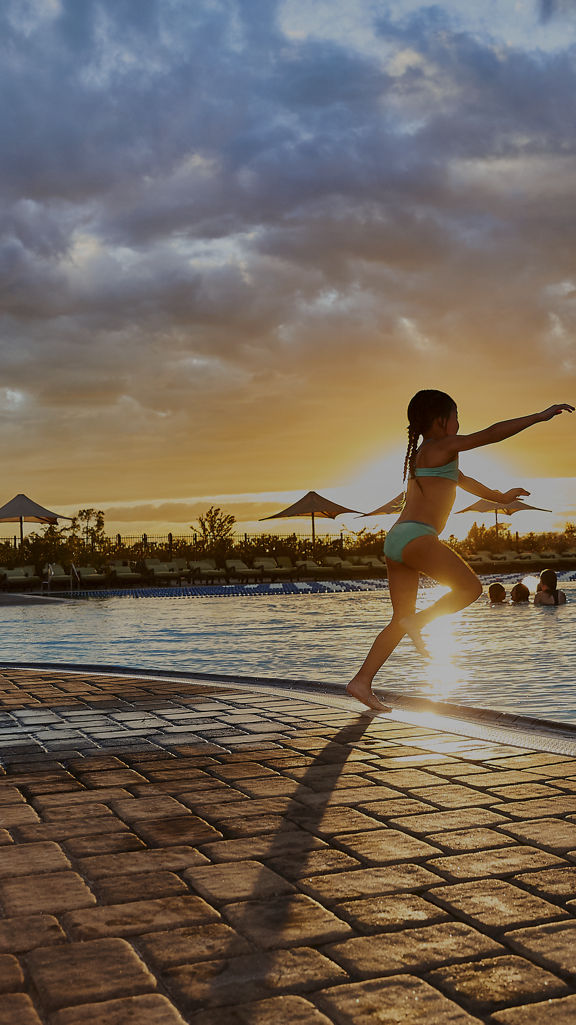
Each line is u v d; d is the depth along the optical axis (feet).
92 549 89.10
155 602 61.93
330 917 7.04
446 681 22.90
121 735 14.51
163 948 6.52
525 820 9.48
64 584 81.41
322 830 9.29
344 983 5.96
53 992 5.85
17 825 9.67
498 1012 5.57
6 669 24.76
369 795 10.61
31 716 16.44
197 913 7.16
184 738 14.17
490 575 90.89
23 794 10.97
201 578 88.74
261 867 8.21
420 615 13.85
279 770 11.95
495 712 16.05
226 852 8.65
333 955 6.38
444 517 14.02
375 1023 5.45
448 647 30.83
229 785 11.21
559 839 8.84
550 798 10.32
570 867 8.07
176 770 12.06
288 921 6.97
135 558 94.68
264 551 96.02
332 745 13.47
